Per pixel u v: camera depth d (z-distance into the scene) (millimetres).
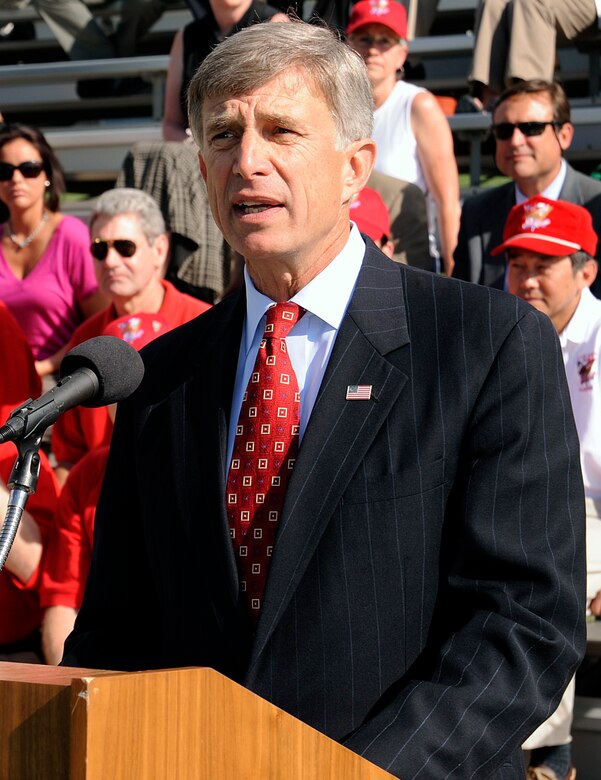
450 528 1845
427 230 5055
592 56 6973
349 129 1959
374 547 1805
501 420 1834
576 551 1824
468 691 1688
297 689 1779
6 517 1650
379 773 1503
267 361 1985
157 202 5324
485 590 1778
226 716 1344
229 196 1917
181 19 9016
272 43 1910
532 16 6359
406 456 1841
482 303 1941
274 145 1896
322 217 1935
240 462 1938
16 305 5547
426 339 1922
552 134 4863
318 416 1879
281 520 1828
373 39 5367
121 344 1836
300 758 1416
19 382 4512
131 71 7918
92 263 5621
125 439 2125
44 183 5598
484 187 6715
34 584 3904
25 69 8250
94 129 7836
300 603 1799
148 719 1265
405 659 1798
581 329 3992
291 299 2016
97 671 1402
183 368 2107
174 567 1944
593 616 3830
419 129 5406
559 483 1832
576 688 4062
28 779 1267
